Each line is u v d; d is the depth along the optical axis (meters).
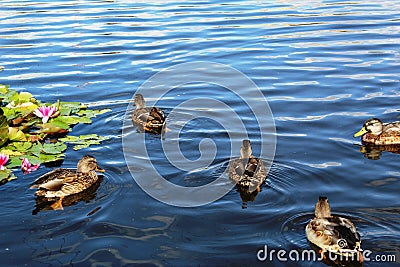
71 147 12.48
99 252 8.77
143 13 24.45
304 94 15.31
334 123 13.45
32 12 25.02
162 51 19.22
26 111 13.98
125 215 9.77
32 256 8.69
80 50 19.50
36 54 19.20
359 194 10.24
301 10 24.70
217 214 9.67
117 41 20.42
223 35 20.92
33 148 12.48
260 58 18.41
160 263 8.48
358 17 23.27
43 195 10.38
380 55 18.41
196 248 8.79
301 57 18.42
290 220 9.41
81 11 25.03
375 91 15.38
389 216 9.45
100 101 15.18
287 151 12.03
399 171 11.18
